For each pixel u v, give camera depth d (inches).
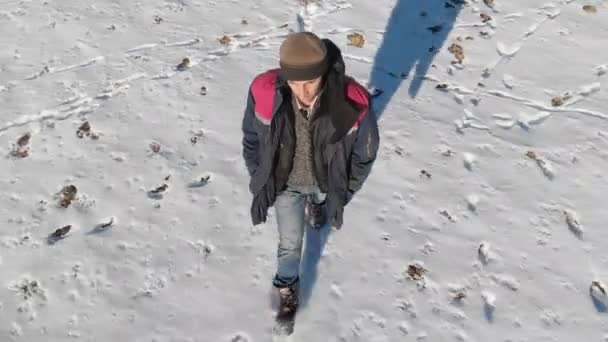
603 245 119.6
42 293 108.7
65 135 136.6
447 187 129.6
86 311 106.6
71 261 113.5
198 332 104.6
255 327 105.7
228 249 117.0
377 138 86.5
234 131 139.5
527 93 153.0
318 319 106.9
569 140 140.9
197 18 169.9
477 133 141.9
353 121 80.1
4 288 109.3
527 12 178.4
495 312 108.8
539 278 114.0
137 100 145.6
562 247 119.3
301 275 113.1
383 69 158.1
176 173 129.9
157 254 115.5
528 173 133.3
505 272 114.9
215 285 111.3
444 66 159.9
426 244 119.0
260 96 82.2
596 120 146.3
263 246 117.7
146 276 112.0
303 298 109.8
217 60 157.5
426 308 109.0
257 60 158.2
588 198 128.3
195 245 117.3
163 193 126.0
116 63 154.8
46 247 115.6
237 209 123.9
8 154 132.3
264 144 87.3
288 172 89.7
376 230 120.9
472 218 124.0
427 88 153.3
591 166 135.2
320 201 111.1
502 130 143.1
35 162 130.8
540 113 147.7
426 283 112.7
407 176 131.5
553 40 169.0
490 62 161.8
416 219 123.3
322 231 120.1
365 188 128.6
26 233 117.8
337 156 88.1
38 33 162.2
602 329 106.7
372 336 104.9
